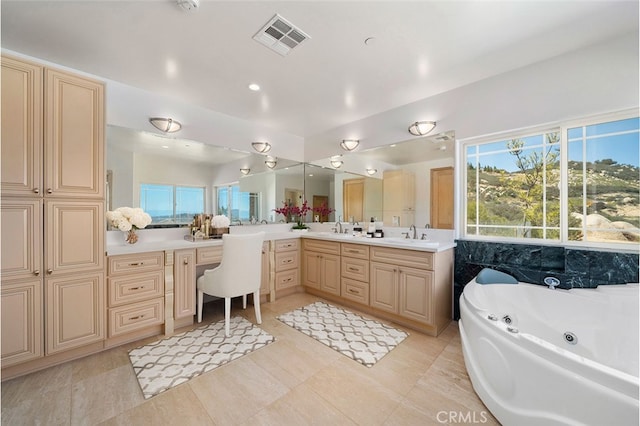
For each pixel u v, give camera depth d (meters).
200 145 3.05
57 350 1.85
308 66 2.19
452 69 2.25
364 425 1.37
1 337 1.66
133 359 1.96
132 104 2.55
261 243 2.62
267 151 3.72
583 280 1.92
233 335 2.36
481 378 1.57
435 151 2.80
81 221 1.96
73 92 1.92
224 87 2.55
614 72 1.86
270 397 1.58
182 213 2.92
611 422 0.98
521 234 2.41
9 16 1.61
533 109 2.19
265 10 1.57
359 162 3.48
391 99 2.85
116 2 1.50
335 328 2.50
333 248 3.22
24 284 1.74
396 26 1.72
